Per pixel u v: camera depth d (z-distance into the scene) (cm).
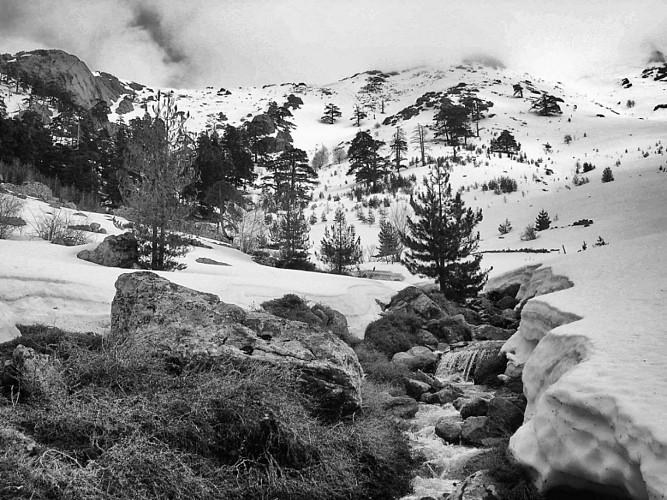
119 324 809
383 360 1220
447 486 654
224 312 783
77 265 1394
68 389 586
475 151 9194
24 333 910
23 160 4962
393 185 7362
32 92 10012
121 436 511
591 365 564
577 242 4091
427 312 1677
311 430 614
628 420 430
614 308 897
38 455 459
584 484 493
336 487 573
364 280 2033
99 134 7444
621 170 7112
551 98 12162
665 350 589
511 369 1077
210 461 535
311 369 697
